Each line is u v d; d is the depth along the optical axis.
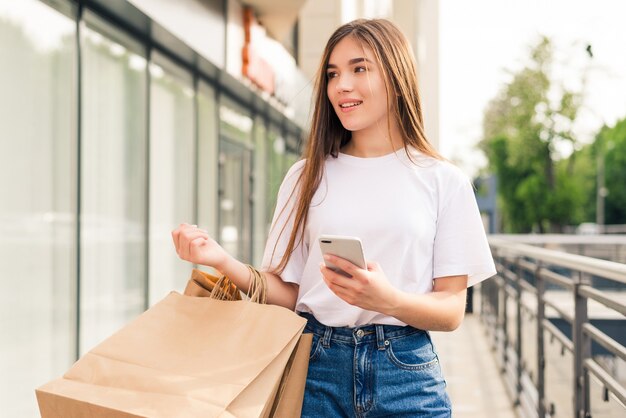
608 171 44.53
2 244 3.43
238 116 8.53
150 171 5.46
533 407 3.79
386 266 1.41
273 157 10.74
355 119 1.44
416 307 1.28
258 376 1.25
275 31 8.46
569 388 2.86
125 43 4.91
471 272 1.41
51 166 3.86
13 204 3.52
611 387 1.99
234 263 1.42
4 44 3.43
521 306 4.23
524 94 29.61
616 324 5.47
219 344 1.27
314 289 1.45
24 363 3.61
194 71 6.57
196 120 6.64
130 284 5.03
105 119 4.60
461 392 4.57
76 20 4.10
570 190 34.69
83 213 4.28
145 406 1.17
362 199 1.44
